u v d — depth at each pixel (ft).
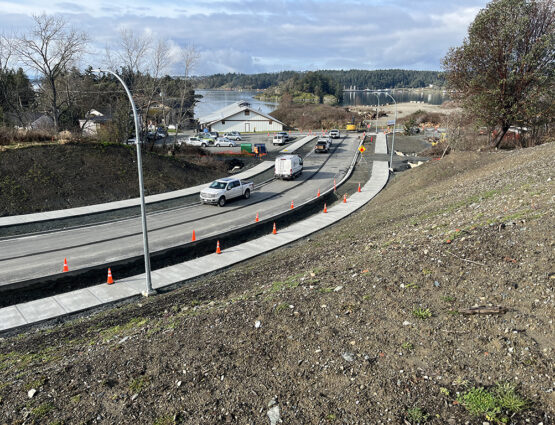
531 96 92.38
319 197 89.04
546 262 24.62
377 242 42.73
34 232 63.67
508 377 17.46
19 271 48.11
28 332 35.01
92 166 89.30
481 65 99.09
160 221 71.46
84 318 37.19
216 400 18.74
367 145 179.01
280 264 44.32
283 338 22.80
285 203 85.10
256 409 17.90
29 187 77.20
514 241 28.14
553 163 51.98
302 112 330.95
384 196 85.76
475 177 66.08
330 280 30.50
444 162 85.92
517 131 126.93
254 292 33.12
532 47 91.20
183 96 134.21
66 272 47.50
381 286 26.86
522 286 23.27
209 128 243.60
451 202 52.47
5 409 19.63
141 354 23.54
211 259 52.54
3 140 87.30
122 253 54.90
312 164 135.33
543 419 15.19
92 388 20.71
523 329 20.04
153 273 48.01
